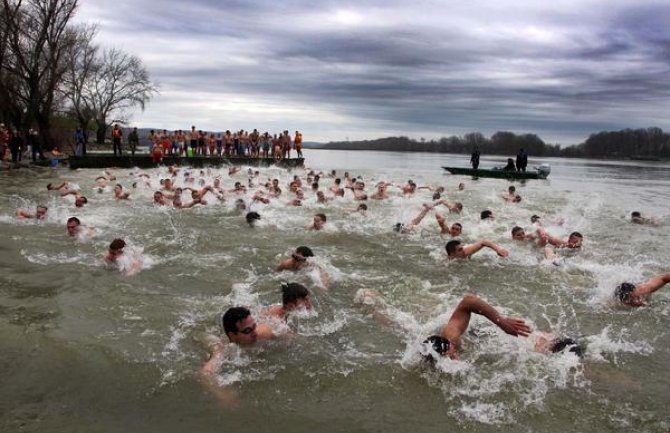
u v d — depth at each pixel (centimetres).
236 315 538
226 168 3309
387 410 441
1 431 396
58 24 3322
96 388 466
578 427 419
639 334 616
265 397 459
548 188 2656
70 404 439
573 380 496
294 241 1097
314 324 627
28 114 3266
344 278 831
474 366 517
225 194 1762
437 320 639
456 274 864
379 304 700
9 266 835
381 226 1301
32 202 1559
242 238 1113
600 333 618
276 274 838
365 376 499
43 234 1082
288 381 489
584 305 715
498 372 507
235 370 507
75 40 3884
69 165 2880
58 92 4216
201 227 1227
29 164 2812
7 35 3064
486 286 800
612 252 1079
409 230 1221
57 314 632
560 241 1080
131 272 826
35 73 3225
